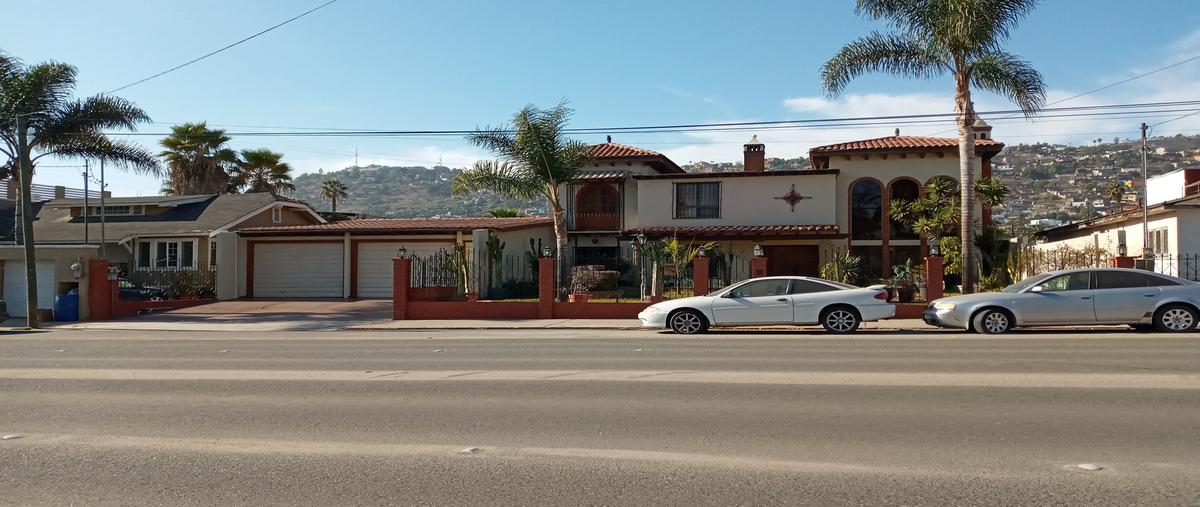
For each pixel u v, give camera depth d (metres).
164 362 12.95
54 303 25.47
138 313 26.47
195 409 8.46
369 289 30.98
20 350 15.36
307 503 5.24
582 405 8.45
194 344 16.58
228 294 30.56
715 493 5.33
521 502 5.20
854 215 33.59
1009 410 7.82
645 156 36.16
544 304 23.14
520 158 28.11
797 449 6.45
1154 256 23.03
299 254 31.48
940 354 12.52
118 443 6.92
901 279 23.11
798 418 7.62
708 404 8.40
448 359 12.98
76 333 21.02
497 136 28.08
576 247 36.91
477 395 9.16
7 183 44.66
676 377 10.36
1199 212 26.09
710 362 11.95
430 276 25.88
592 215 36.31
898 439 6.73
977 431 6.96
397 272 23.86
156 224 35.84
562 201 36.72
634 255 33.31
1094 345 13.37
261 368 11.97
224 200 38.84
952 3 21.09
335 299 30.17
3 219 39.78
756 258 21.88
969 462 5.99
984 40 21.30
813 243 33.16
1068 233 36.22
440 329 21.20
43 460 6.36
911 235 32.97
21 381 10.68
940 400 8.41
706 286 22.53
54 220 38.50
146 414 8.20
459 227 29.98
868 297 17.25
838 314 17.27
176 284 29.64
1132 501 5.05
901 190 33.31
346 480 5.73
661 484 5.55
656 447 6.59
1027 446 6.43
